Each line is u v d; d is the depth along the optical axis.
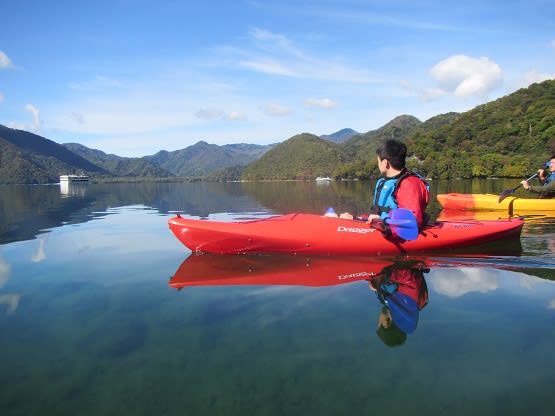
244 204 12.72
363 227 4.36
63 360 2.08
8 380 1.89
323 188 28.03
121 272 3.84
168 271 3.85
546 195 9.01
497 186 24.78
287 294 3.06
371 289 3.15
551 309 2.66
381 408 1.64
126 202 13.79
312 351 2.13
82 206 11.91
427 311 2.66
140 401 1.71
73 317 2.67
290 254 4.40
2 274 3.81
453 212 9.22
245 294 3.08
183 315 2.67
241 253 4.49
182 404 1.69
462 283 3.30
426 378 1.85
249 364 2.01
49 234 6.23
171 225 4.54
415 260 4.18
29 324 2.56
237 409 1.64
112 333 2.40
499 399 1.69
